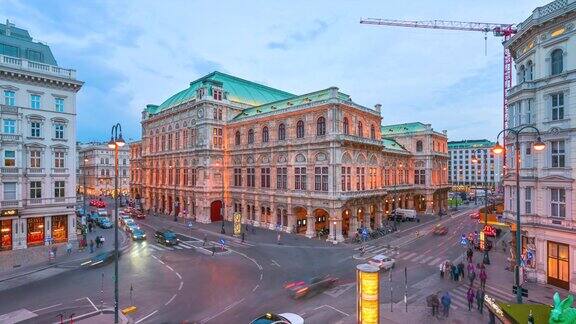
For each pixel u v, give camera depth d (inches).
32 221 1683.1
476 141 7249.0
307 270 1311.5
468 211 3452.3
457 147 7337.6
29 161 1659.7
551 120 1092.5
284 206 2167.8
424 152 3176.7
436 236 2032.5
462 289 1106.1
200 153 2556.6
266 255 1557.6
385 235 2053.4
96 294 1039.0
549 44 1105.4
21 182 1601.9
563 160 1070.4
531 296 1011.3
